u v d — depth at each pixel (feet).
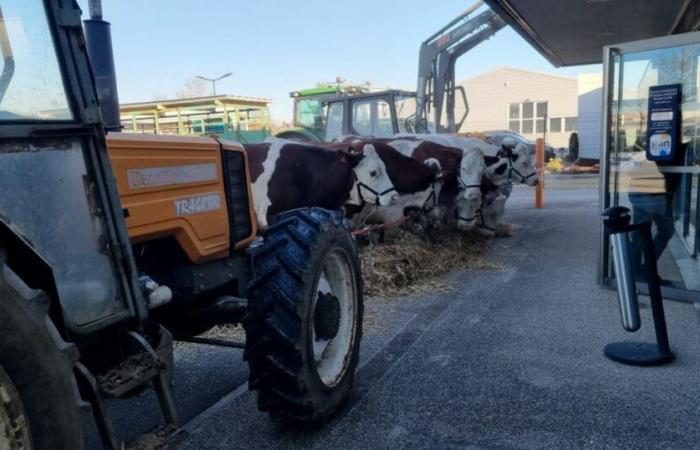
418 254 19.81
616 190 17.04
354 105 37.22
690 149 15.80
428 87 39.78
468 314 15.57
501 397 10.55
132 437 9.71
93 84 6.79
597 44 36.40
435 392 10.87
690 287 15.92
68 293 6.46
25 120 6.18
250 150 16.76
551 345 13.01
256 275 8.97
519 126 105.81
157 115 49.96
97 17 9.56
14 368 4.99
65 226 6.46
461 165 22.26
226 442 9.42
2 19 6.22
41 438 5.17
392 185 19.04
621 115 16.56
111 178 6.93
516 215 34.68
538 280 18.93
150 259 9.36
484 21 38.22
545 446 8.89
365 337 14.07
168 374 7.20
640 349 12.12
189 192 9.04
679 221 16.14
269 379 8.93
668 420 9.49
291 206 16.87
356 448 9.08
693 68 15.44
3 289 4.94
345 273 10.50
